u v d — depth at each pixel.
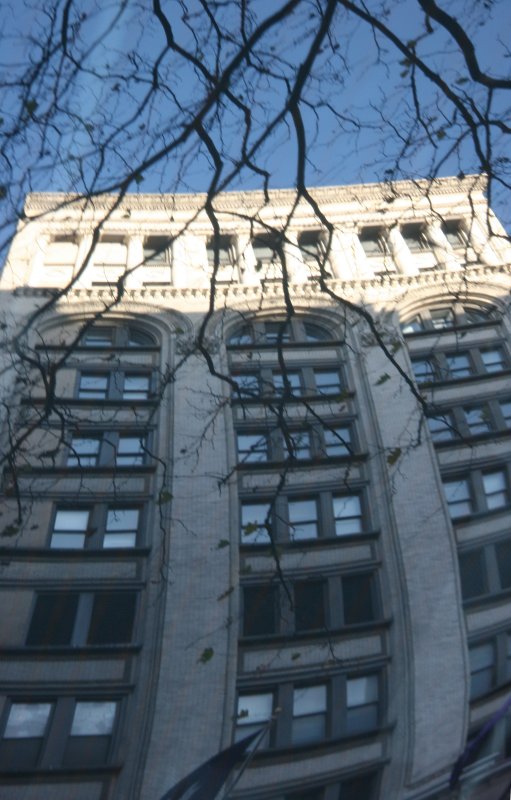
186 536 24.56
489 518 26.58
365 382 30.41
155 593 23.22
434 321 33.84
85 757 19.80
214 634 22.09
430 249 36.41
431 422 29.70
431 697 21.39
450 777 17.20
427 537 25.41
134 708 20.59
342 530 26.17
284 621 23.11
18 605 22.70
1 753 19.67
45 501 25.38
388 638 22.92
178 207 36.47
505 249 35.78
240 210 36.28
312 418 29.19
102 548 24.14
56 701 20.69
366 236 37.06
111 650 21.67
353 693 21.72
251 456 27.67
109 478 26.20
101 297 32.41
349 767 19.38
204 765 18.64
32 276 33.69
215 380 29.59
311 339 32.78
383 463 27.42
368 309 33.44
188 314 32.69
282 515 26.17
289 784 18.77
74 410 28.19
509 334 32.88
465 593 24.89
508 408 30.56
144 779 19.11
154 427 28.12
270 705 21.25
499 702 21.48
